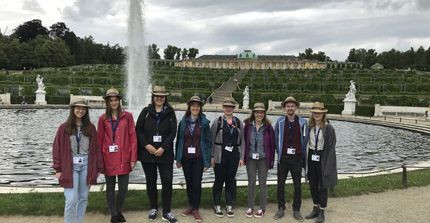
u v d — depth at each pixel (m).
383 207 8.28
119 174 6.91
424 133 25.88
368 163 14.87
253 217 7.61
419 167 12.12
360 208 8.20
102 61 142.88
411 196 9.14
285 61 140.25
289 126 7.62
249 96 51.53
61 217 7.28
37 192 8.55
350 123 34.03
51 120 27.78
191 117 7.44
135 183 9.65
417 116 40.12
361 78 72.56
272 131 7.69
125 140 6.94
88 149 6.46
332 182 7.38
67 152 6.28
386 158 16.02
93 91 50.56
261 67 141.12
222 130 7.52
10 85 52.41
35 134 20.08
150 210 7.46
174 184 9.80
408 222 7.40
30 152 15.06
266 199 8.03
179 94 54.41
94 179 6.49
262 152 7.61
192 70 90.25
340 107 44.28
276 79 72.44
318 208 7.62
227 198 7.68
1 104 42.22
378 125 32.28
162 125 7.11
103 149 6.88
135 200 8.08
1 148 15.83
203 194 8.66
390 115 41.00
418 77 74.00
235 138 7.54
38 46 108.00
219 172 7.60
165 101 7.26
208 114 38.03
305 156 7.60
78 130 6.41
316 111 7.46
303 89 61.44
